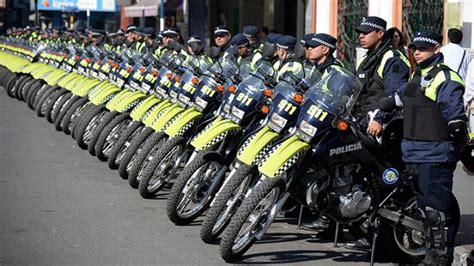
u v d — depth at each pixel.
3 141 20.36
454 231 9.70
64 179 15.61
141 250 10.94
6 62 33.09
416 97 9.57
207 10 40.44
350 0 26.05
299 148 9.98
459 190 14.86
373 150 10.05
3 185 15.08
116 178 15.69
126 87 17.78
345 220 10.31
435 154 9.48
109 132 16.80
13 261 10.38
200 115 13.27
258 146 10.55
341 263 10.63
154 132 14.80
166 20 40.53
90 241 11.35
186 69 14.05
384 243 10.53
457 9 19.77
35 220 12.47
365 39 11.48
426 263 9.70
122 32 23.70
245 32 17.19
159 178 13.82
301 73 10.70
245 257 10.77
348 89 10.06
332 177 10.18
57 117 21.47
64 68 24.36
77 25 51.66
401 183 10.06
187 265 10.30
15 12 58.19
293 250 11.20
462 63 16.36
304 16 31.22
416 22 22.23
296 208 13.07
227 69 13.16
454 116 9.21
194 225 12.31
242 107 11.74
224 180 12.12
